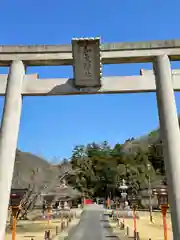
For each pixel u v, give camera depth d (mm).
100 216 45500
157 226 33625
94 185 86688
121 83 12391
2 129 11633
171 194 10609
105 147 106812
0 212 10586
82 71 12117
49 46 12844
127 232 25516
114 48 12656
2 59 12891
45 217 40938
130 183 64188
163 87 11953
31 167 36188
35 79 12562
